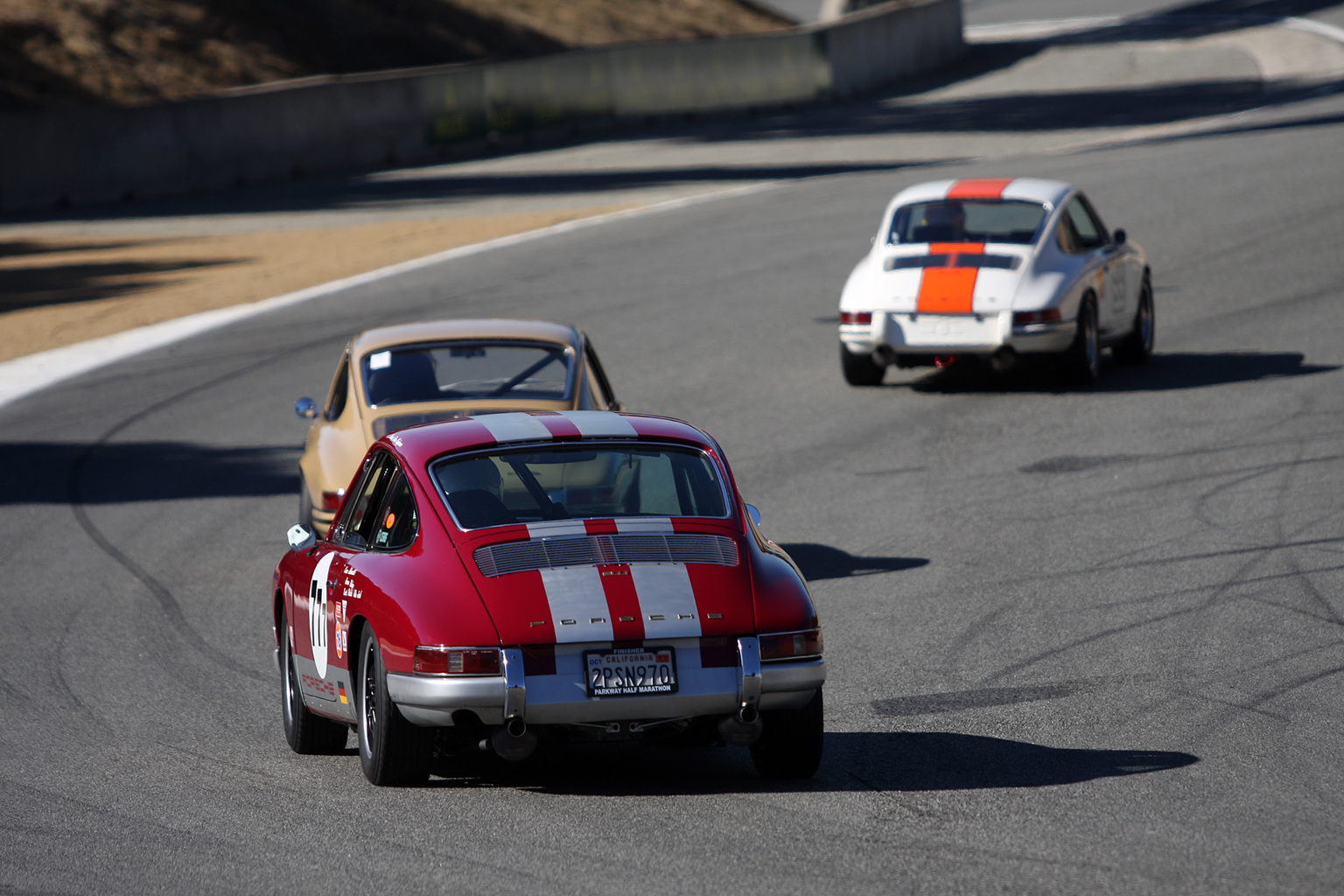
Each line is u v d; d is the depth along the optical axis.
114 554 43.59
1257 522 39.38
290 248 99.75
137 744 27.23
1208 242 81.62
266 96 136.25
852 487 46.31
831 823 21.05
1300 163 100.88
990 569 37.12
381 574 22.83
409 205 117.31
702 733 22.67
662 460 24.12
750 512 25.20
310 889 19.11
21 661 33.59
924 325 55.78
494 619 21.45
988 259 55.97
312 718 26.20
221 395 64.44
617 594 21.84
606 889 18.66
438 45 184.75
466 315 76.56
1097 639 31.16
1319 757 23.56
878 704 27.67
